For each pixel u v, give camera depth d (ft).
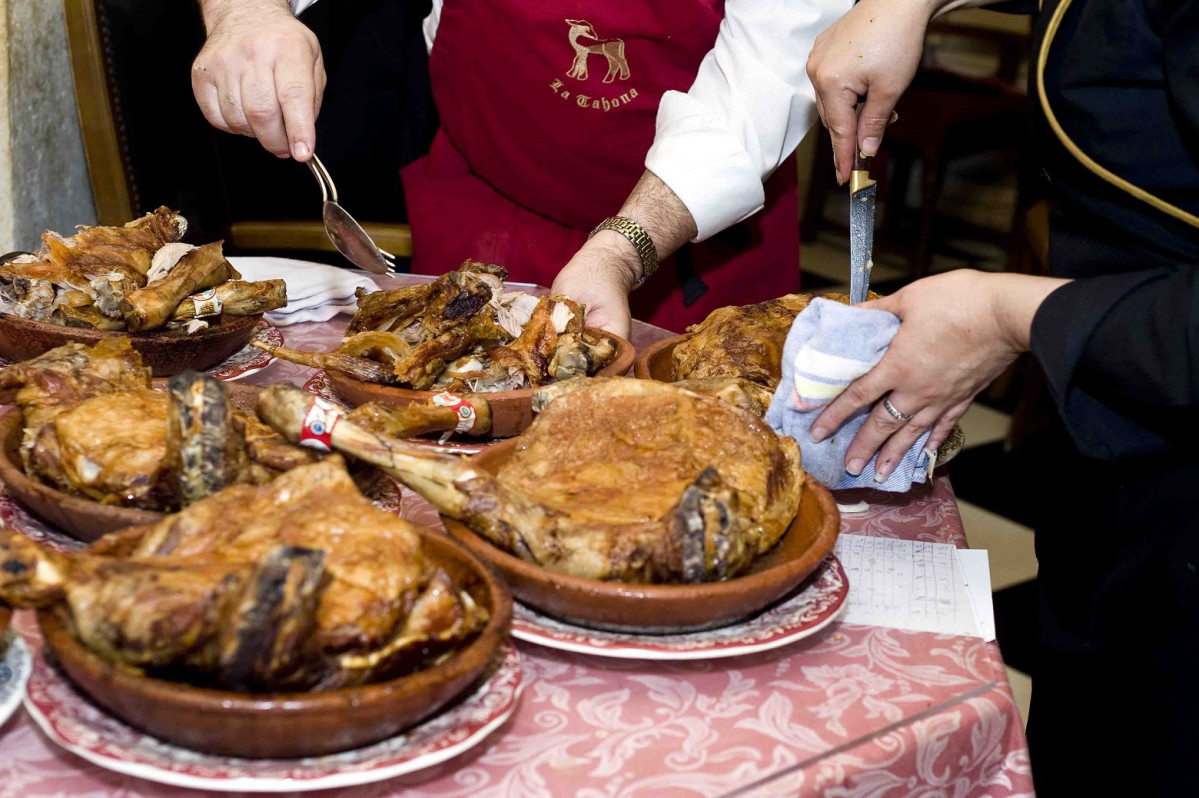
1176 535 4.16
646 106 6.98
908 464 4.08
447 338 4.40
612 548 2.90
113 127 7.33
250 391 3.83
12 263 4.66
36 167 7.95
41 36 7.79
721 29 6.79
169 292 4.48
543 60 6.98
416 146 9.11
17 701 2.48
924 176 16.44
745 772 2.61
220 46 5.45
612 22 6.79
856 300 4.62
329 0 8.79
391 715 2.30
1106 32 3.95
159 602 2.22
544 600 2.89
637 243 6.07
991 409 12.93
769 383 4.37
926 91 16.17
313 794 2.42
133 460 3.01
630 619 2.85
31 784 2.41
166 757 2.28
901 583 3.56
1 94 7.42
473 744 2.45
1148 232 4.00
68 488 3.09
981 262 17.94
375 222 9.25
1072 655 4.71
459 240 7.76
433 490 3.00
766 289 7.66
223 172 8.81
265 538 2.53
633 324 6.15
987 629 3.34
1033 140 4.48
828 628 3.28
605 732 2.73
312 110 5.32
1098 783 4.63
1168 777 4.23
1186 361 3.33
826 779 2.63
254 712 2.19
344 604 2.38
